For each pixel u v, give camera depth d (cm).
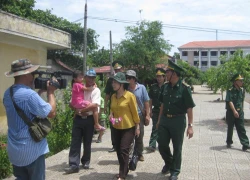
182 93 517
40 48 1094
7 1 1497
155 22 3062
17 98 326
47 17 2259
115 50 3089
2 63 890
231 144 803
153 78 3116
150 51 2998
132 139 525
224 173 571
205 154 717
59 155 696
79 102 565
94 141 859
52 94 352
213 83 1436
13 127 331
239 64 1158
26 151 325
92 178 539
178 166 529
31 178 339
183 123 524
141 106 638
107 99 690
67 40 1151
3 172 539
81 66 2550
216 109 1811
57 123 797
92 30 2517
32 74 348
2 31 808
